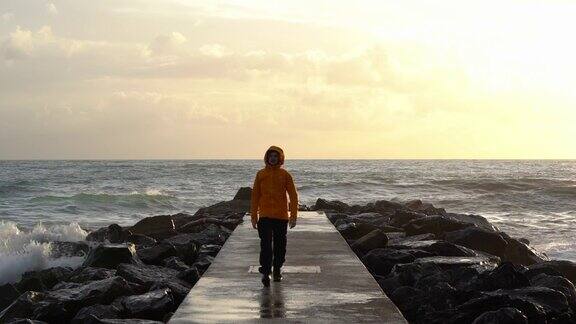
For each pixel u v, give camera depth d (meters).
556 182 70.62
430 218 19.25
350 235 17.89
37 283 14.49
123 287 11.31
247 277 10.78
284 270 11.40
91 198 46.47
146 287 11.95
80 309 10.66
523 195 54.16
